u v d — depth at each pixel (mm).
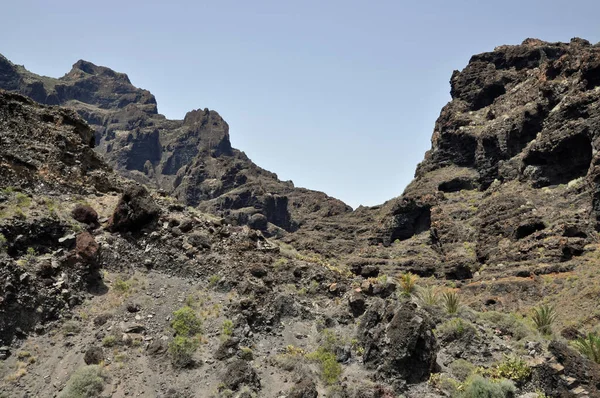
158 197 30359
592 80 81875
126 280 21984
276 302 21922
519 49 136750
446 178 114500
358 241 116812
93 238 22250
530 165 83375
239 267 24156
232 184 198625
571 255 58000
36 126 29828
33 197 24219
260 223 166375
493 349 19938
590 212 62875
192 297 21531
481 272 66125
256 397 16422
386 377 17688
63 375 16344
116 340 18047
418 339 18234
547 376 18047
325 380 17688
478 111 129625
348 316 21938
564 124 79188
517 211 73562
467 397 16656
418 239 99062
